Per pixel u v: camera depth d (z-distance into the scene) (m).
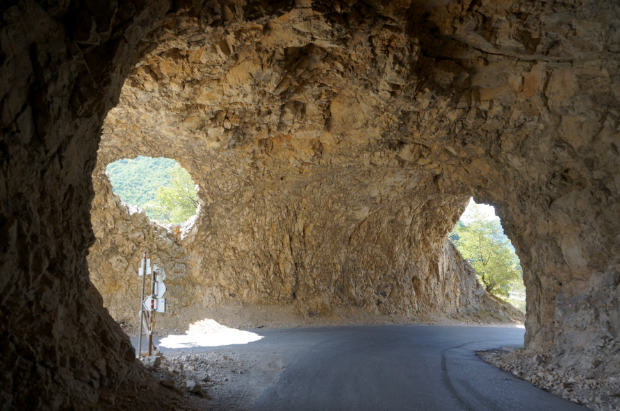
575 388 7.89
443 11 8.34
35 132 3.91
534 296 12.28
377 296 22.22
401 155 14.59
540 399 7.21
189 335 14.21
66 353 4.36
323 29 8.12
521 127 11.35
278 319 18.05
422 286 24.47
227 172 16.25
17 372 3.56
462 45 9.38
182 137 13.07
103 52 4.81
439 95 10.69
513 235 13.46
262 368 8.75
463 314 26.19
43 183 4.20
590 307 9.52
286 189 18.20
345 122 12.91
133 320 14.91
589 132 9.32
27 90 3.77
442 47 9.46
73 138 4.69
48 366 3.93
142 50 6.42
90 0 4.23
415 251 24.25
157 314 15.73
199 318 16.42
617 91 8.52
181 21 6.41
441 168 15.61
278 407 6.11
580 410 6.65
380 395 6.96
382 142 13.96
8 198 3.60
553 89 9.69
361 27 8.30
